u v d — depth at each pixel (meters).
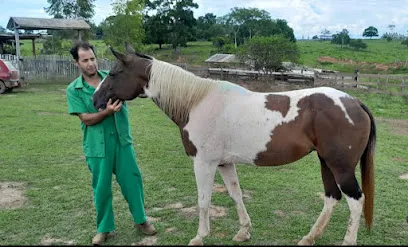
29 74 20.27
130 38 29.31
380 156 6.71
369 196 3.24
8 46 28.41
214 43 57.38
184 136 3.37
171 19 53.97
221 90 3.30
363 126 3.07
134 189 3.65
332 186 3.41
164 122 10.01
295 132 3.11
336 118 3.03
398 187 5.10
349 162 3.07
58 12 49.38
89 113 3.46
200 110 3.28
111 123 3.50
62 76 21.28
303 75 20.41
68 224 4.00
